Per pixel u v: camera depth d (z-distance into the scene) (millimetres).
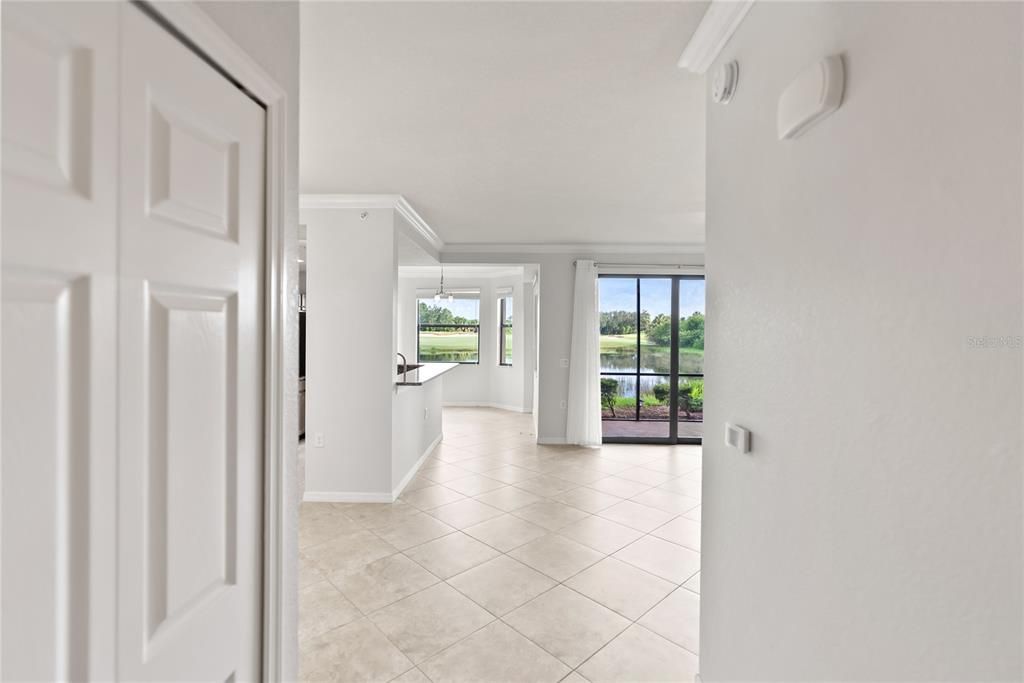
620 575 2855
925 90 802
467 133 2541
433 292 9648
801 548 1168
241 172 1026
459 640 2240
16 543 602
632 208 4160
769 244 1330
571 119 2367
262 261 1111
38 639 628
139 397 776
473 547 3211
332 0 1504
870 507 933
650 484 4621
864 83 948
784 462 1245
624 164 3006
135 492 769
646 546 3250
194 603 900
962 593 738
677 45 1738
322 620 2385
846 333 1006
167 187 826
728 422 1593
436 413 6230
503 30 1663
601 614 2457
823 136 1084
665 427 6336
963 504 735
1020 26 646
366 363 4023
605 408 6379
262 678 1105
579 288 6066
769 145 1329
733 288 1557
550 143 2672
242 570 1038
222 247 965
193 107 885
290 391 1206
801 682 1164
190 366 885
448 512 3842
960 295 738
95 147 693
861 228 959
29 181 609
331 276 4004
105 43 705
